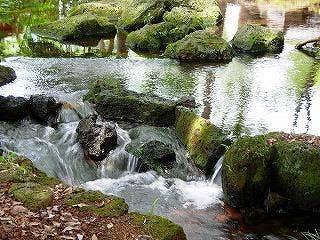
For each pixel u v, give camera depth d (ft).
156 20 62.49
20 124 31.96
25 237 15.80
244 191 23.20
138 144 28.53
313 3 82.84
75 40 55.36
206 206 24.29
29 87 38.06
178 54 47.96
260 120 32.89
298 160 23.29
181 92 38.01
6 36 54.70
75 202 18.33
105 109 33.50
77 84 39.27
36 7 70.33
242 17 70.03
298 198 23.43
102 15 66.08
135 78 41.39
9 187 18.86
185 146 29.32
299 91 39.01
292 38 57.16
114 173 27.63
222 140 27.61
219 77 42.50
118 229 17.01
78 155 28.68
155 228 17.19
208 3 66.64
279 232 22.40
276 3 82.99
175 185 26.35
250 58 49.32
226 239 21.58
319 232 22.41
